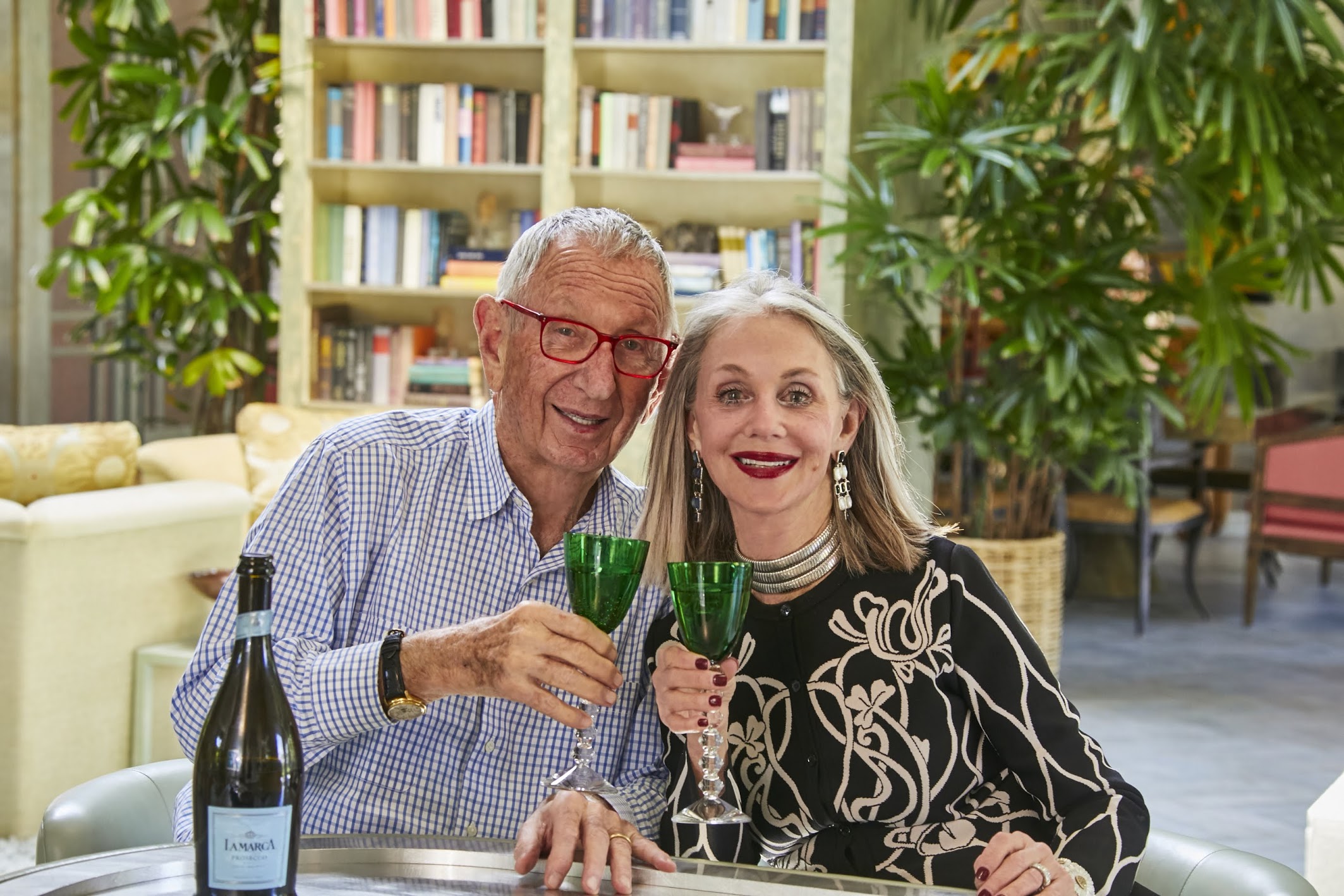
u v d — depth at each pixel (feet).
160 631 12.23
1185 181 15.19
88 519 11.28
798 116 16.38
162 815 5.61
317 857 4.07
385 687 4.47
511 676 4.13
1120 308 15.40
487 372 5.49
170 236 22.50
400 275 17.17
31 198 22.30
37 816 11.16
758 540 5.10
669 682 4.36
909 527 5.20
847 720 5.01
